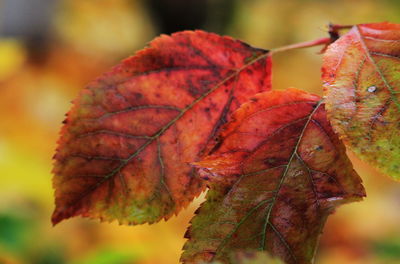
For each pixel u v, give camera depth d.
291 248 0.34
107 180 0.36
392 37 0.35
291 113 0.35
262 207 0.35
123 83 0.37
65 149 0.36
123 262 0.65
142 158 0.37
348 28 0.37
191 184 0.37
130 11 2.47
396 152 0.33
